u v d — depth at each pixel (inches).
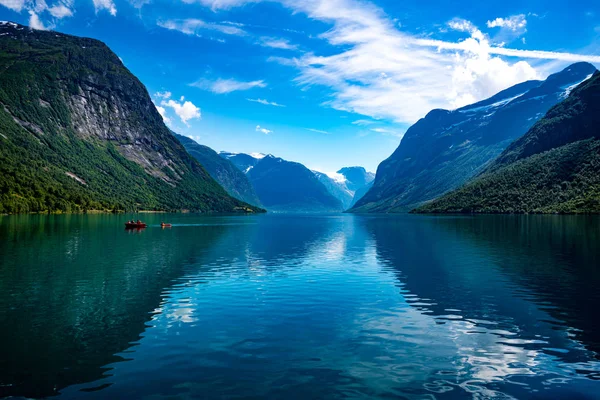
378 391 784.9
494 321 1241.4
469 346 1028.5
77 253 2768.2
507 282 1833.2
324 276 1996.8
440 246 3363.7
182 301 1481.3
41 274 1995.6
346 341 1061.1
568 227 5236.2
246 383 813.9
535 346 1030.4
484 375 860.6
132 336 1096.2
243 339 1074.1
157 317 1275.8
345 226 6983.3
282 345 1032.2
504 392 785.6
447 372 874.8
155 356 953.5
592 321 1237.1
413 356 962.7
